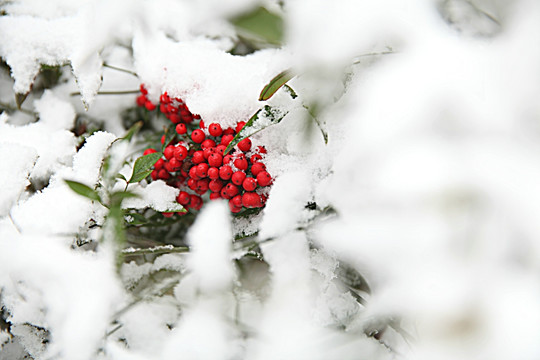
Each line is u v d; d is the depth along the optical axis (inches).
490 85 22.9
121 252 25.5
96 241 27.5
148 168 26.1
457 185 22.7
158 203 26.7
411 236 23.1
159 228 28.8
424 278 23.0
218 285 26.4
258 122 26.0
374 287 26.2
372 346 26.2
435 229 22.9
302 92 25.7
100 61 27.4
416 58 23.1
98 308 26.0
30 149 27.1
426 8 23.2
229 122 26.9
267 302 26.9
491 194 22.6
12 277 26.5
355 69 25.1
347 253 25.9
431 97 22.9
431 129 23.0
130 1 26.9
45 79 29.2
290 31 23.2
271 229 26.2
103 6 26.9
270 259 26.5
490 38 24.2
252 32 23.4
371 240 24.1
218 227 26.1
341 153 25.1
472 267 22.7
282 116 26.1
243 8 23.1
